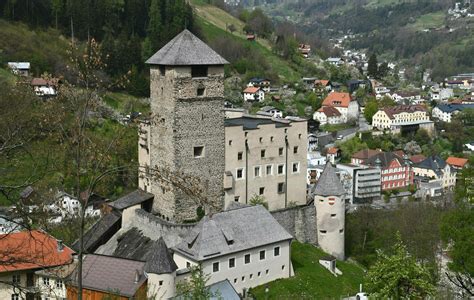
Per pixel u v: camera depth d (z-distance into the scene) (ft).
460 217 226.38
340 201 321.73
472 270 216.33
